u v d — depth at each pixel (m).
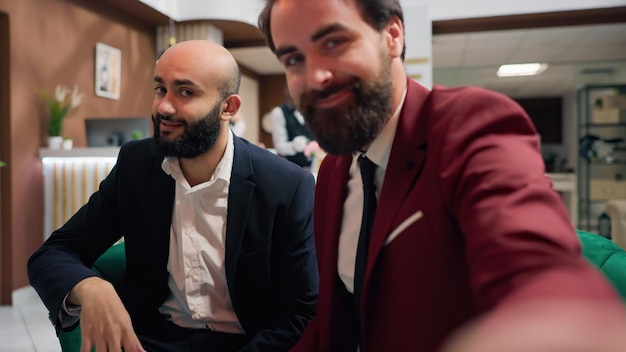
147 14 6.21
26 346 3.13
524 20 6.80
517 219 0.50
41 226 4.55
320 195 1.05
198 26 6.73
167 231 1.35
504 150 0.59
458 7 6.62
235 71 1.33
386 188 0.75
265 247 1.33
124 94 6.09
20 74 4.34
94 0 5.47
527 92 12.77
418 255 0.69
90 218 1.40
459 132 0.66
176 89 1.25
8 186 4.25
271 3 0.73
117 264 1.50
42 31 4.63
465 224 0.57
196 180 1.38
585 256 1.11
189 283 1.33
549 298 0.36
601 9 6.35
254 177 1.35
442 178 0.64
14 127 4.27
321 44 0.69
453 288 0.67
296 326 1.30
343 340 0.95
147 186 1.37
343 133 0.71
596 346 0.21
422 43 6.57
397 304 0.73
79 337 1.28
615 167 8.41
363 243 0.82
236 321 1.37
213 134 1.28
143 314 1.38
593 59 8.99
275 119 4.85
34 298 4.43
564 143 13.05
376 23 0.70
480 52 8.34
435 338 0.68
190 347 1.31
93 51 5.46
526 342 0.22
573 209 8.82
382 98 0.71
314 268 1.36
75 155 4.37
